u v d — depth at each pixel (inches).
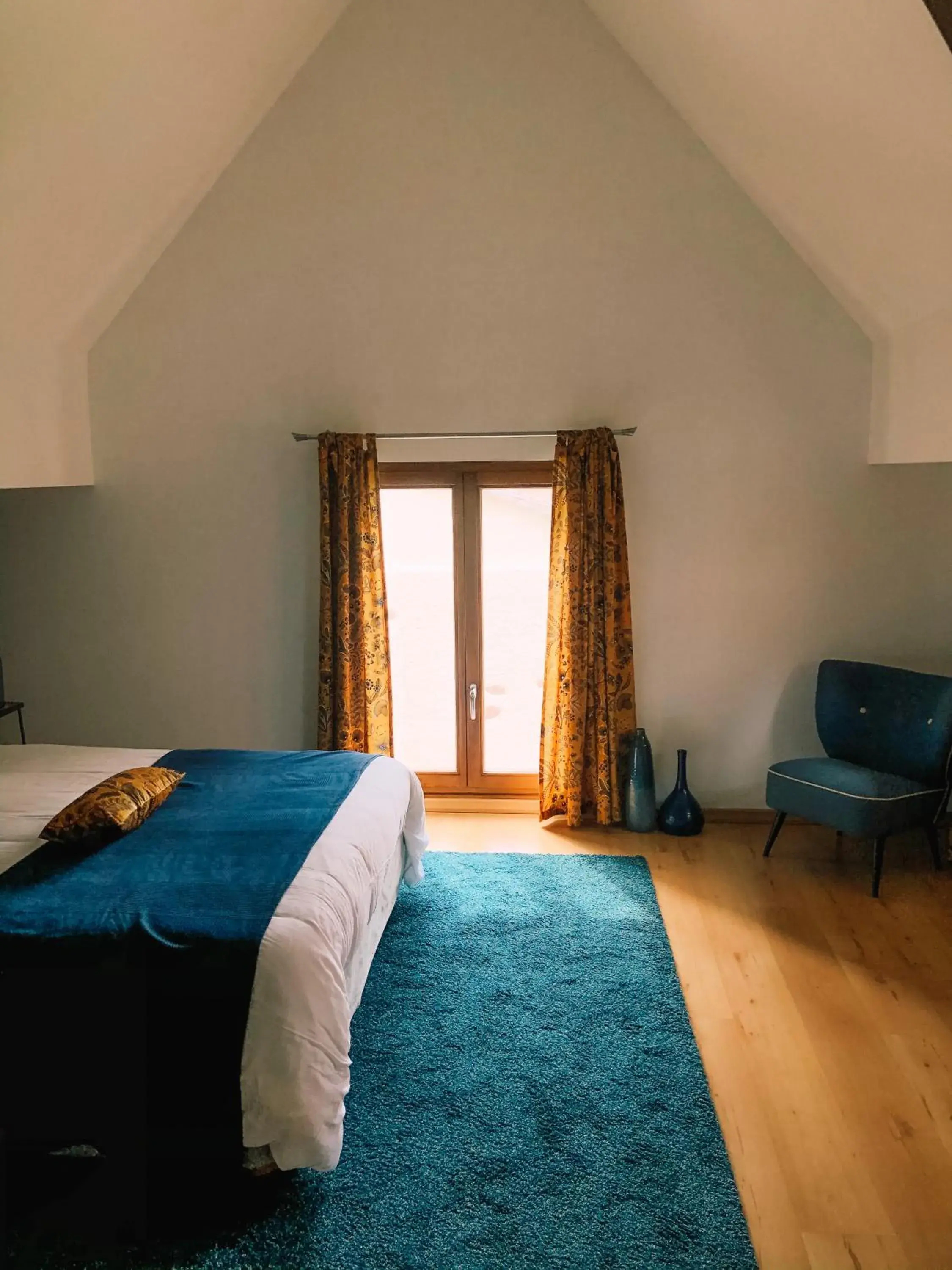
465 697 195.2
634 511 181.3
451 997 127.3
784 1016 123.3
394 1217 90.9
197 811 126.5
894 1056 115.0
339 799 131.0
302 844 114.7
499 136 171.6
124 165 144.1
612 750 181.5
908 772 162.9
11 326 153.8
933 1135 101.7
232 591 188.5
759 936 143.9
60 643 192.9
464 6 167.8
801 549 180.2
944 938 142.9
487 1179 95.4
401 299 177.5
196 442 184.4
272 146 173.8
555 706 184.9
